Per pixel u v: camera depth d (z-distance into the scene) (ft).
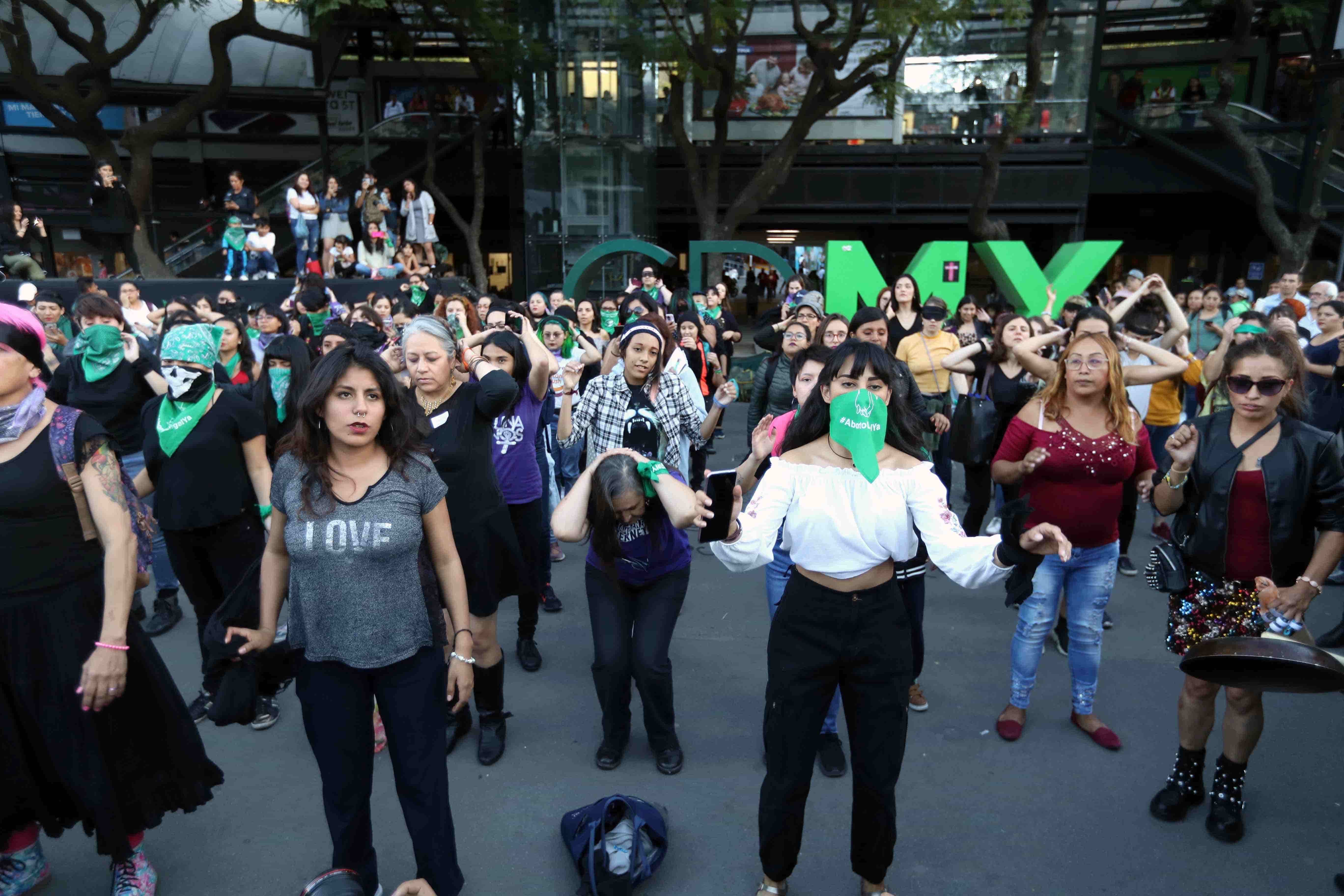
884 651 8.02
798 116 56.24
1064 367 11.62
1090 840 10.03
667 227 78.38
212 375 12.26
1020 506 6.99
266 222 49.44
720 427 34.42
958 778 11.30
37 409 7.92
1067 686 13.89
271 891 9.30
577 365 18.12
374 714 8.72
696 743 12.18
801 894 9.16
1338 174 60.39
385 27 62.18
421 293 37.99
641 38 55.21
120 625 7.97
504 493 13.97
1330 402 17.70
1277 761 11.68
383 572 7.80
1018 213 64.85
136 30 56.85
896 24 48.98
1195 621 10.19
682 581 11.41
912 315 21.72
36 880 9.29
